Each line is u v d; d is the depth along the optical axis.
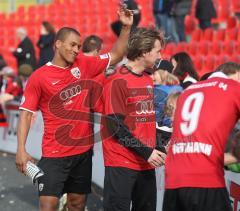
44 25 25.80
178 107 9.30
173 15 28.97
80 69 11.17
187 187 8.75
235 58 26.39
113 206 10.60
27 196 16.22
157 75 12.96
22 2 44.56
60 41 10.93
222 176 8.84
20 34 27.98
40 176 11.02
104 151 10.74
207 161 8.75
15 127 21.64
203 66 27.31
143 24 34.16
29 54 27.80
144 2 35.62
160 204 12.70
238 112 8.98
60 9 39.22
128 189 10.55
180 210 8.99
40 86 11.02
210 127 8.80
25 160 10.77
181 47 28.89
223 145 8.82
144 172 10.81
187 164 8.83
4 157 21.44
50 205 11.04
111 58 11.44
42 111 11.23
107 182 10.64
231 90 9.00
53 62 11.10
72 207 11.77
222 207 8.74
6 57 37.00
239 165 10.48
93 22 36.81
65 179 11.27
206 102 8.98
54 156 11.14
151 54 10.50
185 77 14.84
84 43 14.08
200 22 29.95
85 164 11.49
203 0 29.58
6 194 16.38
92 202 15.56
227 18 32.59
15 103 21.47
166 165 9.17
